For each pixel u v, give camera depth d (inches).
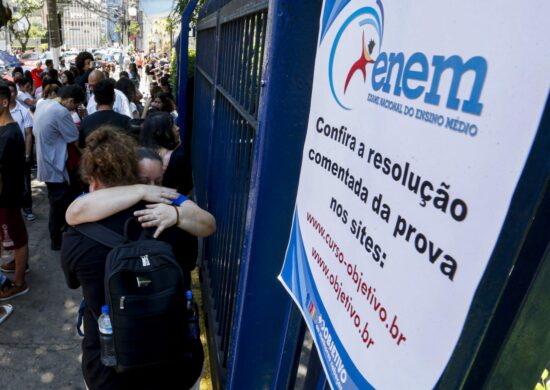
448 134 25.5
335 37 44.9
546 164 20.9
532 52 19.8
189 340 70.5
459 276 24.3
